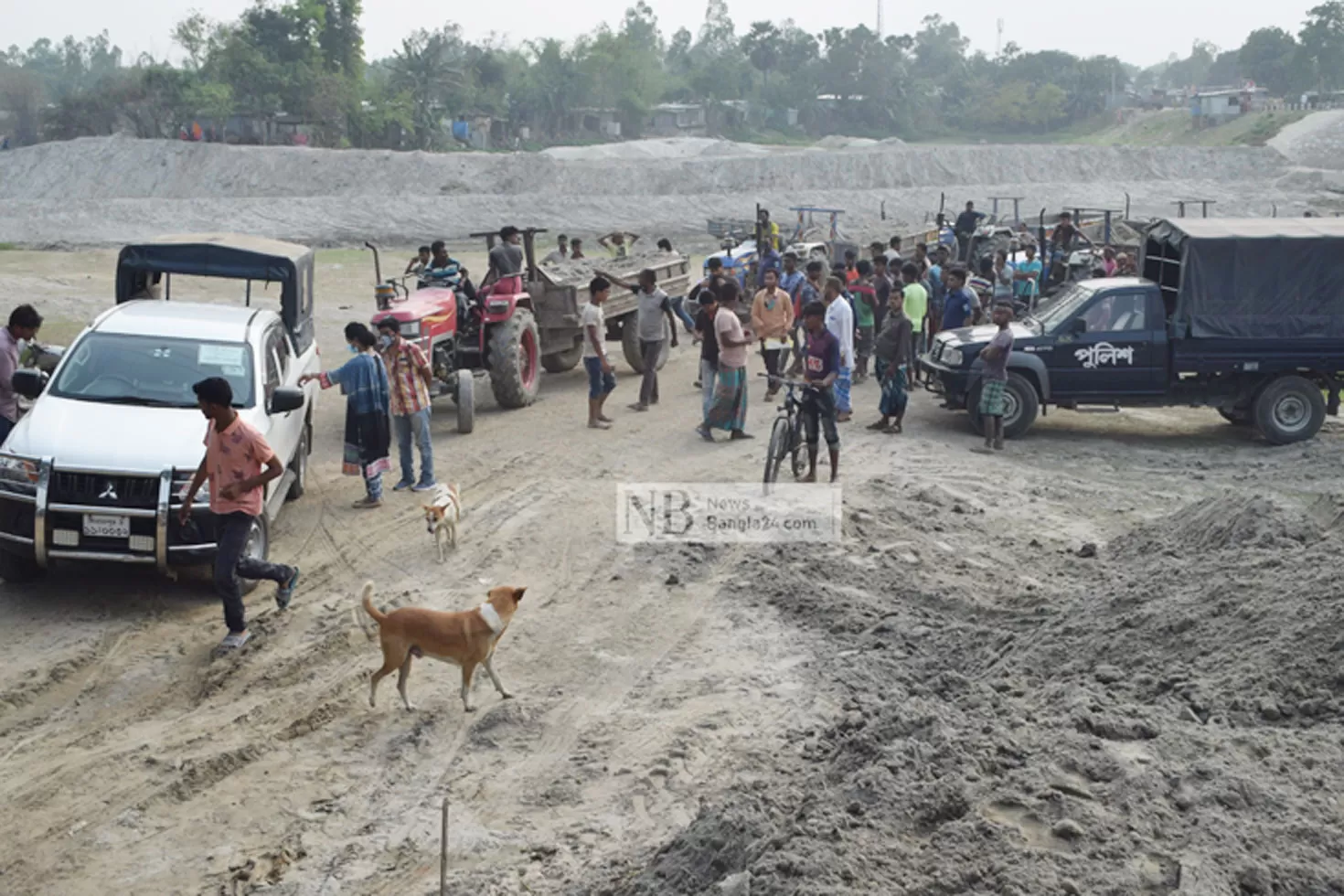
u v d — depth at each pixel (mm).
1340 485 13172
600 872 5719
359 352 11594
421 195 57625
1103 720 6066
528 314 16594
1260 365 15258
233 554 8258
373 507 11695
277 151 60906
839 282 15836
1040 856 4672
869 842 4945
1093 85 137250
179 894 5668
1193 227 15492
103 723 7324
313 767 6812
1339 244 14961
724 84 123438
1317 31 135750
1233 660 7055
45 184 60250
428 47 94812
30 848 6020
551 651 8375
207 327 10734
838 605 9156
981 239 29656
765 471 12141
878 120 131500
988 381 14750
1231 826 4906
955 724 6125
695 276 35906
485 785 6629
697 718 7375
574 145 108312
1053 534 11445
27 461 8891
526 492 12172
